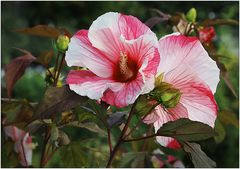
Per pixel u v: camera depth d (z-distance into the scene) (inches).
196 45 36.3
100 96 35.1
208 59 36.3
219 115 54.1
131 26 36.3
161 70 36.4
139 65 35.9
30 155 50.9
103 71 36.4
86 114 43.4
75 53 36.6
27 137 50.8
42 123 42.5
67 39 44.4
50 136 44.6
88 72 36.7
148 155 41.7
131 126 55.4
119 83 36.0
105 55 36.7
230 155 125.0
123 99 35.1
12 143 49.9
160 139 39.4
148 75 35.3
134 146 55.5
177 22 54.0
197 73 36.2
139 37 35.5
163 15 55.4
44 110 36.2
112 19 36.3
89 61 36.4
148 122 38.2
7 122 47.9
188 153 37.9
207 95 36.4
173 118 37.9
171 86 36.6
